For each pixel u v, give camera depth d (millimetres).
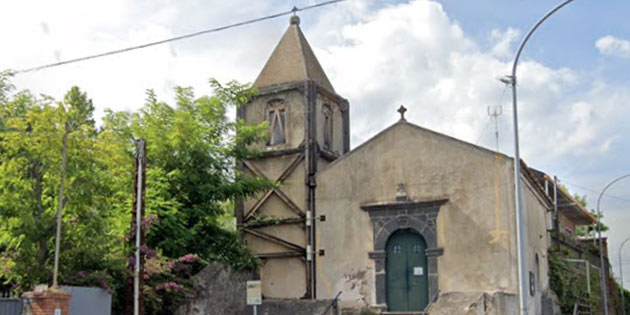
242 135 24547
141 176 17750
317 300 21250
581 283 29766
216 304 20562
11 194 16625
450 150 24094
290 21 29062
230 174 23969
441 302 20938
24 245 16594
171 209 20781
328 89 28531
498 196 23062
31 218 16406
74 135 16922
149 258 18547
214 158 23281
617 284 44969
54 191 16797
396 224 24312
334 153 27828
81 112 18328
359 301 24312
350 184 25422
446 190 23859
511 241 22578
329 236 25359
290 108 27031
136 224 17562
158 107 23266
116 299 17203
